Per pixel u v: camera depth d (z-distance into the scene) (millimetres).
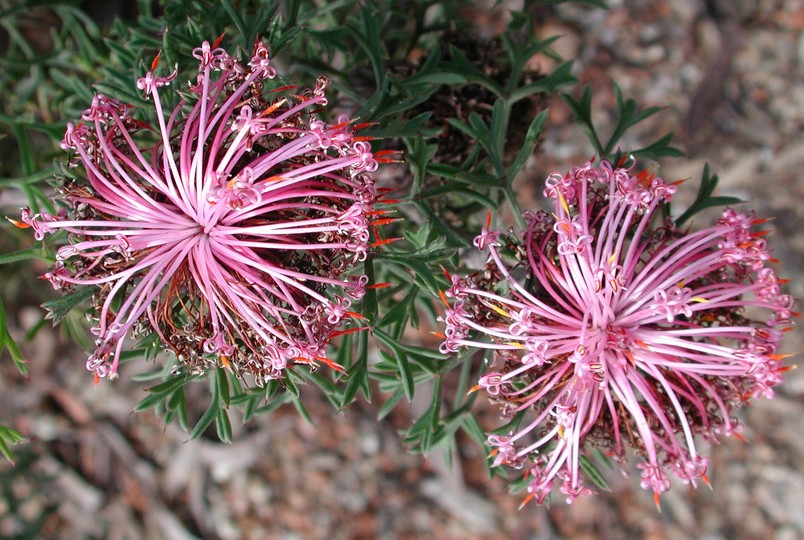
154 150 172
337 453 377
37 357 360
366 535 373
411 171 222
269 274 171
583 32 411
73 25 256
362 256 173
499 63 233
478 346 180
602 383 176
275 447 375
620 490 385
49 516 355
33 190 214
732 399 184
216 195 165
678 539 379
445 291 190
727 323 182
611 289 177
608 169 178
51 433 360
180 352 176
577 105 217
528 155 203
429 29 244
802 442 390
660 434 184
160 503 365
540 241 182
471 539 376
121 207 170
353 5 264
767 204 401
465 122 223
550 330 177
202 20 207
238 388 203
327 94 231
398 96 213
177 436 368
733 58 417
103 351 171
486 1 390
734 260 178
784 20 420
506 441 181
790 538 381
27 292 354
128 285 181
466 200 242
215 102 171
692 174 400
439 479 379
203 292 171
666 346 178
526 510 378
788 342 393
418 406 356
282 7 216
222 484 370
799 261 395
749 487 389
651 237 183
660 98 408
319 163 168
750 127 410
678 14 415
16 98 280
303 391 377
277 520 370
